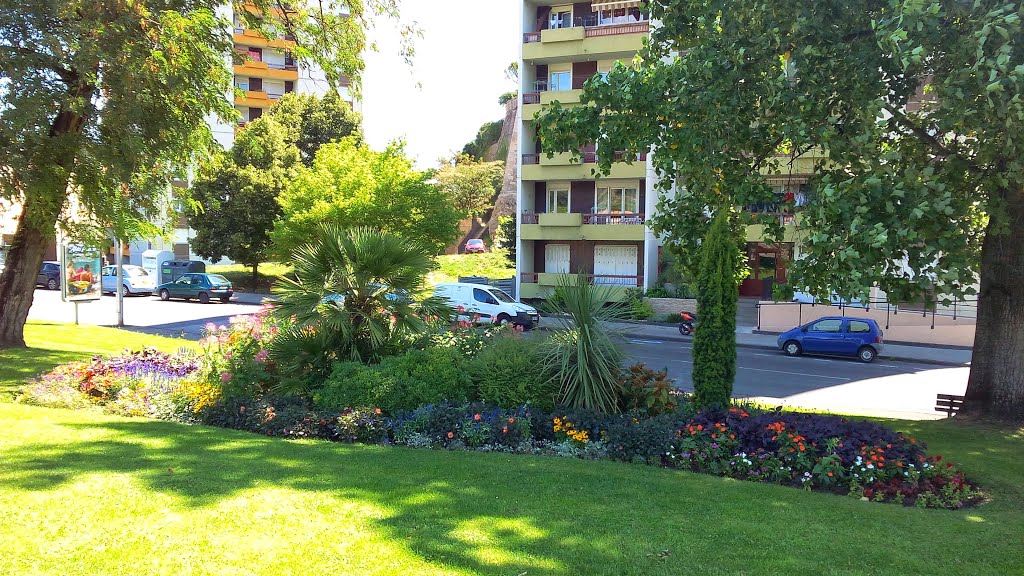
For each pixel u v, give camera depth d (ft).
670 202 32.07
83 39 36.81
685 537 14.42
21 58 37.99
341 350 28.96
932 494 18.58
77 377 31.09
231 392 27.66
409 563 12.41
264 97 188.03
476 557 12.81
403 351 28.99
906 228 20.08
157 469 18.15
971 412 30.68
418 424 24.25
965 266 21.01
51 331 63.26
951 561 13.71
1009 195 26.81
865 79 24.30
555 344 26.27
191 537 13.26
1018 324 29.58
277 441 23.16
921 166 27.32
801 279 23.48
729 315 24.61
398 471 19.15
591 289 26.32
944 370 62.13
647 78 30.58
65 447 20.39
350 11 52.19
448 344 28.43
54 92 39.50
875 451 19.80
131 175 42.57
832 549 14.06
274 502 15.61
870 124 22.94
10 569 11.52
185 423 26.50
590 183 113.91
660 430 22.26
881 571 12.99
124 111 38.55
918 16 20.18
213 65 43.01
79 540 12.92
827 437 20.72
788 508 16.90
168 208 52.31
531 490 17.61
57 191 42.86
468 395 26.76
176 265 133.80
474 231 250.57
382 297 28.89
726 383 24.49
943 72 24.00
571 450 22.79
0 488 15.85
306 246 30.09
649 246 108.37
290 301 28.22
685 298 100.94
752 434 21.38
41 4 37.86
